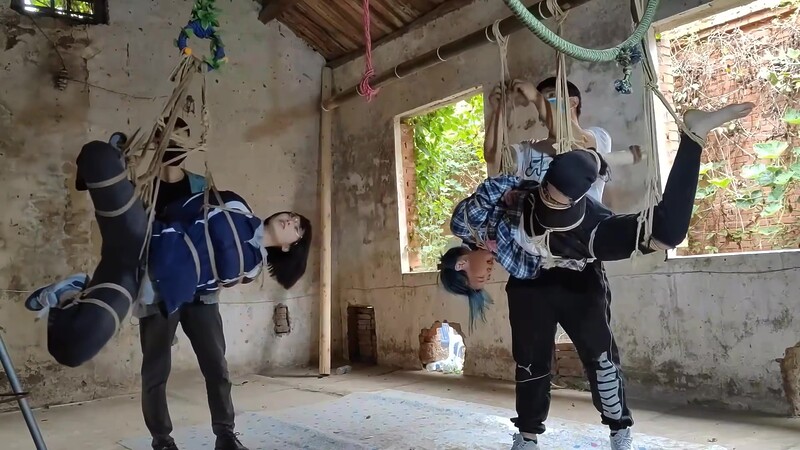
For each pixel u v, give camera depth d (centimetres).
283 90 613
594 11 411
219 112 575
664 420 340
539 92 304
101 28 522
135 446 339
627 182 395
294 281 272
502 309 470
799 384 329
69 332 172
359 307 613
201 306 284
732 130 442
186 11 564
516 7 178
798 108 415
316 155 632
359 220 602
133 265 191
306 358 609
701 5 360
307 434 341
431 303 528
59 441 366
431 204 586
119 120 527
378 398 421
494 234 231
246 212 248
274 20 611
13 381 210
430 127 583
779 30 425
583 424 330
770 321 337
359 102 604
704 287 363
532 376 250
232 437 289
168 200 257
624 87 216
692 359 368
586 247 215
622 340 401
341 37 600
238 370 568
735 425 322
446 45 475
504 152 284
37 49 496
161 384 275
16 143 483
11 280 474
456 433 331
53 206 495
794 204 411
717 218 445
